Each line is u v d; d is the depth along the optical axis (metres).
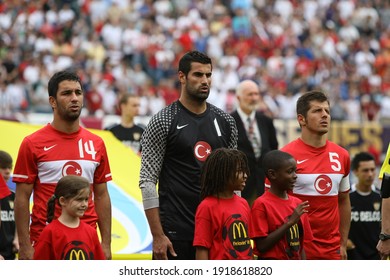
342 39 108.31
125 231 33.19
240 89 39.59
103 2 99.25
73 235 24.34
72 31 94.12
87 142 26.77
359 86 98.44
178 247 26.42
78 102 26.30
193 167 26.59
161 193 26.84
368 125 68.38
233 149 25.61
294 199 26.91
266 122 39.94
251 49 99.94
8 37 90.12
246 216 25.56
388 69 105.00
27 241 26.03
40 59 86.06
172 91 87.94
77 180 24.36
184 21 101.75
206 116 27.16
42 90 81.44
